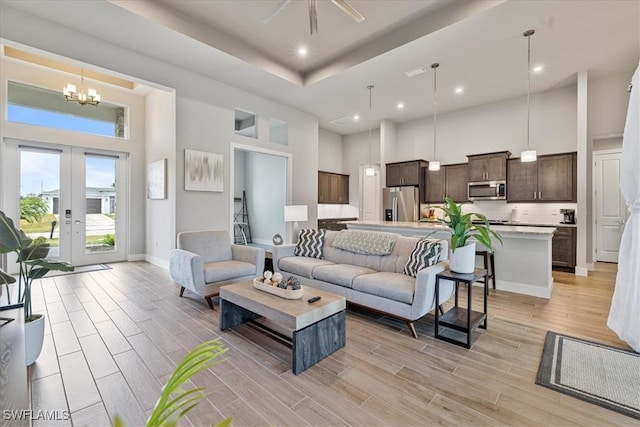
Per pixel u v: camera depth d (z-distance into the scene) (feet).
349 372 6.61
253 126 23.18
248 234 27.94
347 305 10.43
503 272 12.84
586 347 7.68
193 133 15.20
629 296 7.73
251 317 9.37
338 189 26.91
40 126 15.58
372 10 11.18
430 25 11.43
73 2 9.74
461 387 6.07
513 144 18.88
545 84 16.60
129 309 10.30
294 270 11.91
